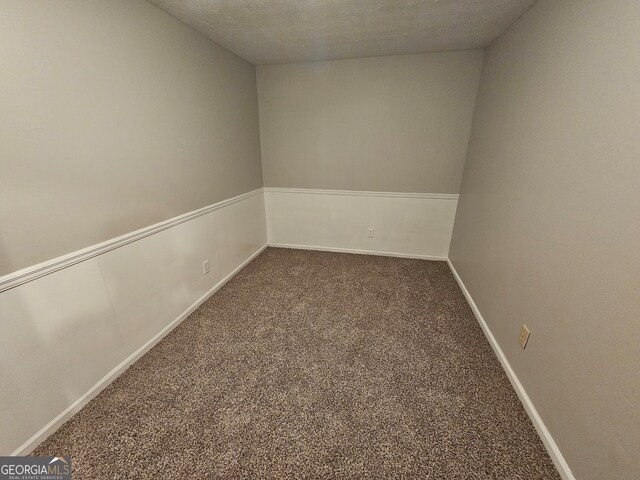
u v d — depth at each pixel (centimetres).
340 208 343
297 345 190
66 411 136
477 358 179
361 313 227
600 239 101
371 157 311
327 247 365
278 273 299
